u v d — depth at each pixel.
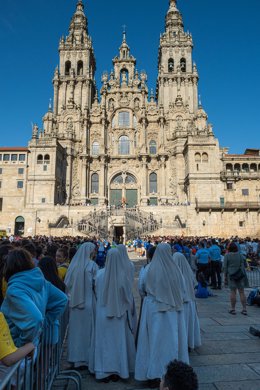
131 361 7.57
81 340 8.05
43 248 15.09
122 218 58.44
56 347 7.16
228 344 9.33
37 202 66.19
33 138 68.75
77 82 80.81
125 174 77.19
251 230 60.84
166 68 82.00
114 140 79.06
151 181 76.25
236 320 11.95
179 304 7.23
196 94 79.75
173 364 4.03
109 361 7.16
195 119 76.94
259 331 9.95
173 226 59.56
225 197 66.62
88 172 76.50
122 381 7.25
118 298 7.40
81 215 63.53
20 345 4.51
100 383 7.16
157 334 6.93
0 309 4.77
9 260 5.02
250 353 8.63
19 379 4.14
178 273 7.47
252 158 68.69
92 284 8.35
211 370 7.56
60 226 61.06
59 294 5.82
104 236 53.72
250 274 20.94
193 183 66.38
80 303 8.08
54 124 77.25
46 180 66.94
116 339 7.30
